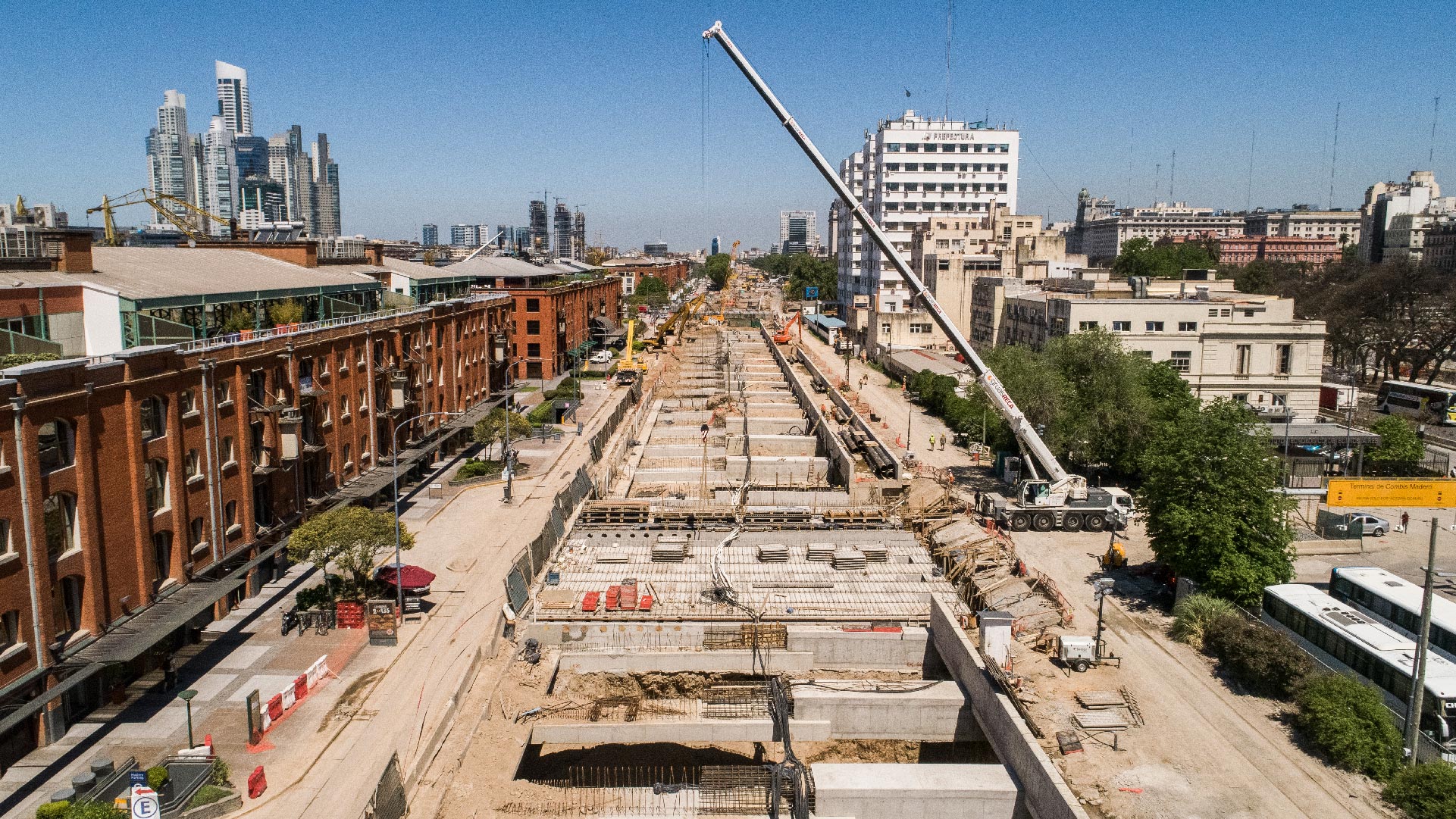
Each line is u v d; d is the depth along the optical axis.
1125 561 54.62
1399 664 35.91
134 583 39.41
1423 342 111.81
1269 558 46.03
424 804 30.31
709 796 32.38
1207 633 43.09
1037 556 57.03
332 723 36.56
